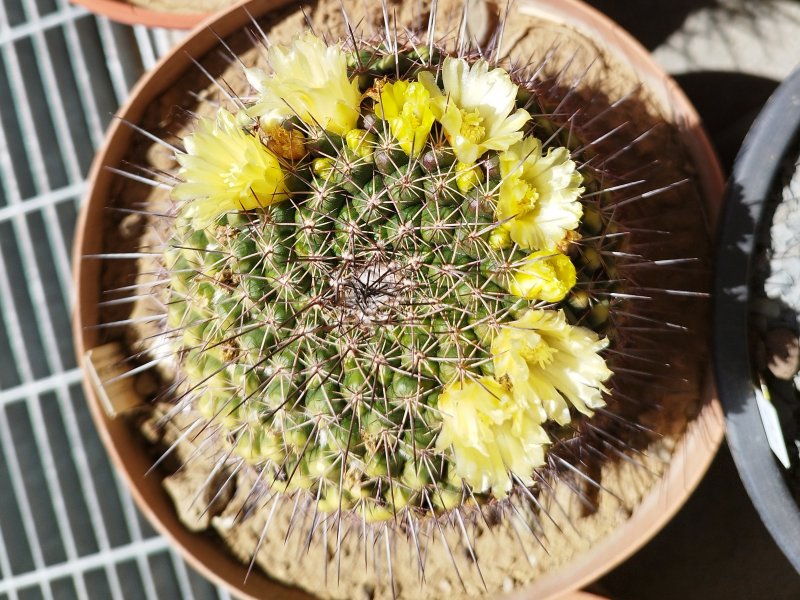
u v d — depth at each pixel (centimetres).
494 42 21
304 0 22
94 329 21
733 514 26
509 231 15
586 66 22
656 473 20
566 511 20
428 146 15
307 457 16
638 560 26
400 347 15
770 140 19
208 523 21
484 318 14
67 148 25
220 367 16
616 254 16
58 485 24
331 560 21
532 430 14
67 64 25
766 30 26
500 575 20
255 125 16
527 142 15
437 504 16
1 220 24
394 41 17
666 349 21
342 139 15
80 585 24
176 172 22
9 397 24
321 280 15
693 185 21
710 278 20
